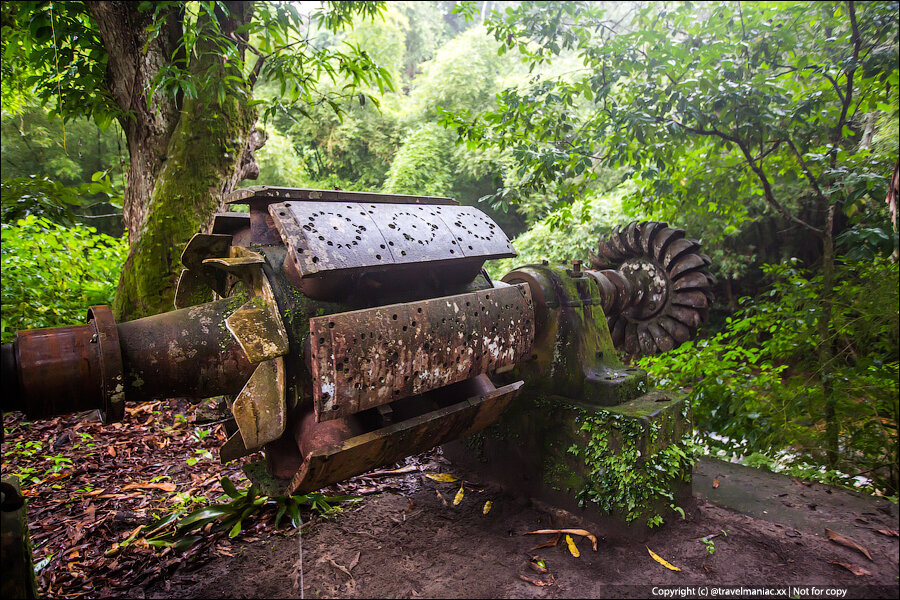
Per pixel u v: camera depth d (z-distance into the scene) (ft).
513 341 8.25
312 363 5.90
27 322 15.49
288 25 16.10
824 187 16.03
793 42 13.92
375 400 6.39
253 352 5.97
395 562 7.65
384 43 37.68
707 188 16.83
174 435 12.69
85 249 20.45
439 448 11.86
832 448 14.15
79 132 29.32
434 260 7.21
